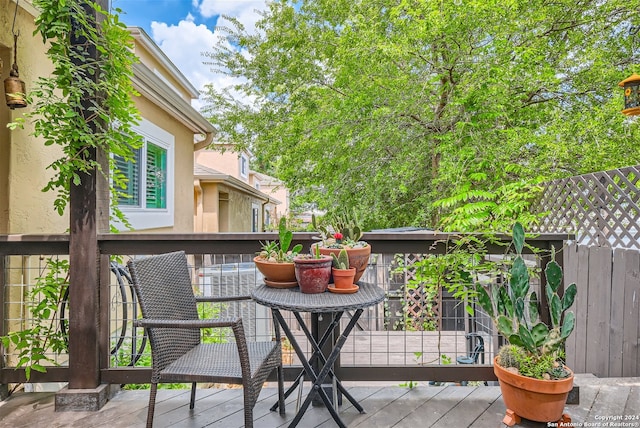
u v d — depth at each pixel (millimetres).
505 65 4320
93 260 2066
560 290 2168
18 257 2412
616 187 2775
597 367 2861
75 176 1982
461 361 2854
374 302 1616
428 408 2020
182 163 6047
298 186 6914
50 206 2752
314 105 6328
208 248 2162
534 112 5020
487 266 2248
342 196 6051
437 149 4863
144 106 4602
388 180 5629
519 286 1944
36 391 2328
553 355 1907
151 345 1587
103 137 2033
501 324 1940
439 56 5055
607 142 4133
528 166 4305
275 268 1832
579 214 3189
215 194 8188
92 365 2045
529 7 4453
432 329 3795
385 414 1960
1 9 2330
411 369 2152
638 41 4805
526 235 2146
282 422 1896
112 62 2094
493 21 4230
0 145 2379
